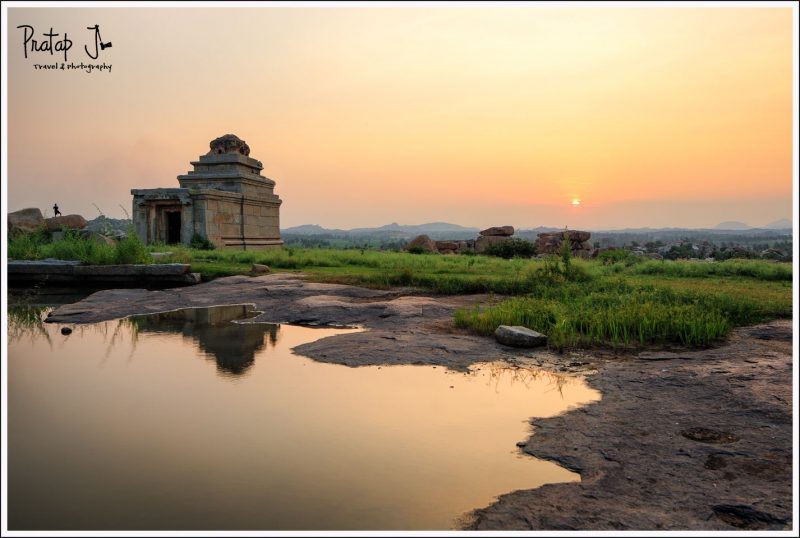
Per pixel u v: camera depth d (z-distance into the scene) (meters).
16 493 3.46
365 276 14.46
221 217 26.52
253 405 5.15
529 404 5.21
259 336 8.42
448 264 19.64
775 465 3.78
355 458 4.02
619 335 7.83
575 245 34.56
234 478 3.69
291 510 3.28
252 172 29.84
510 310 8.70
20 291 13.80
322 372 6.30
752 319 8.70
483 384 5.84
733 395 5.14
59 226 24.03
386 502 3.39
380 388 5.70
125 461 3.94
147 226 26.05
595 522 3.13
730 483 3.56
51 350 7.46
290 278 14.77
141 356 7.10
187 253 19.06
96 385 5.79
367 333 8.20
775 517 3.13
